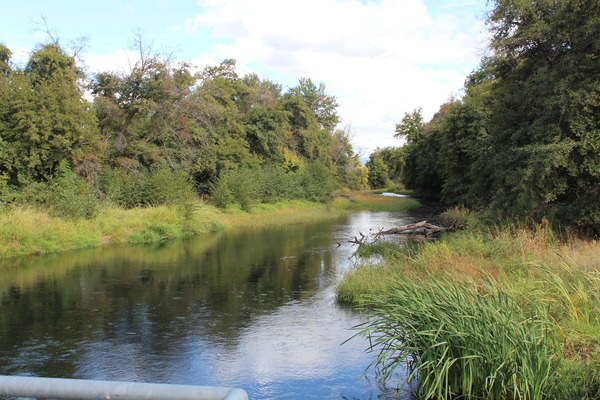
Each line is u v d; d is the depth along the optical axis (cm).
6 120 2169
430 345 542
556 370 501
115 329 871
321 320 919
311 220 3200
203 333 845
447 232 2222
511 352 493
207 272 1420
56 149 2247
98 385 146
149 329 870
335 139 6806
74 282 1284
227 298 1102
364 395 580
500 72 1712
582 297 639
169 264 1560
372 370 664
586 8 1350
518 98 1574
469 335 520
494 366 498
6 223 1773
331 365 687
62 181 2231
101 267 1509
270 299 1090
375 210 4119
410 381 612
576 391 488
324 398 577
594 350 548
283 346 771
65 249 1872
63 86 2255
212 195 3353
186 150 3281
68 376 654
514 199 1628
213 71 4616
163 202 2619
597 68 1364
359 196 6047
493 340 512
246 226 2838
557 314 636
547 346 524
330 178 4962
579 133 1327
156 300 1086
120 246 1995
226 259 1652
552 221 1466
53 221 1912
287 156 4822
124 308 1017
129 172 2875
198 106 3222
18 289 1202
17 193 2058
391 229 2297
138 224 2227
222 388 139
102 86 2908
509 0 1536
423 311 559
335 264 1521
